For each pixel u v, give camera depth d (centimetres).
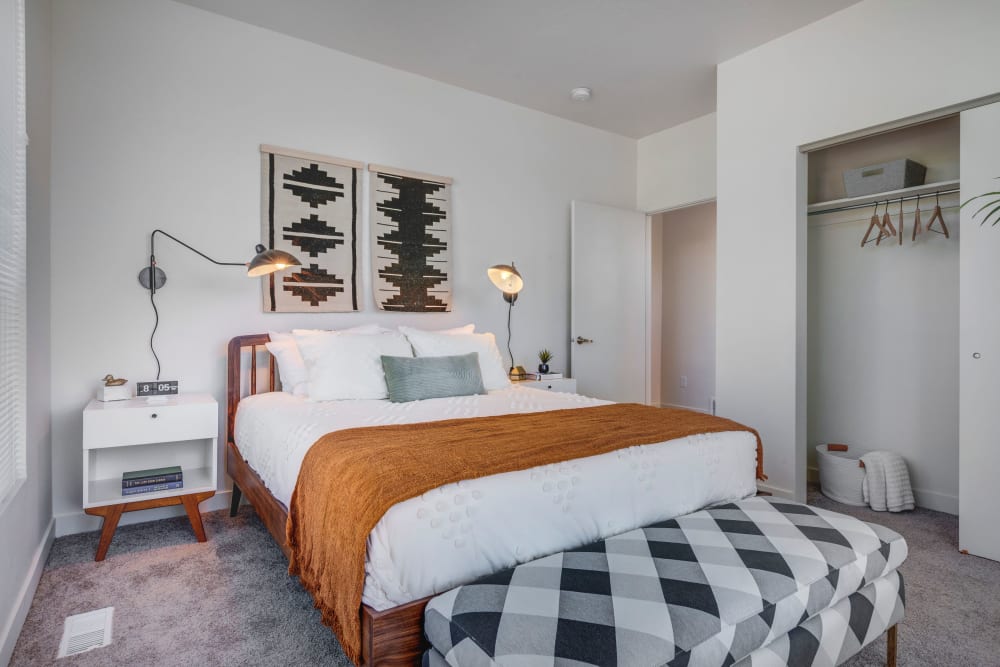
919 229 313
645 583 128
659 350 570
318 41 322
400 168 357
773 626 125
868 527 166
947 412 306
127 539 254
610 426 201
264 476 223
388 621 127
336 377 271
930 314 313
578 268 432
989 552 238
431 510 136
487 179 398
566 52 332
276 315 315
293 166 318
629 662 103
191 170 289
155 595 201
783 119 310
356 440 177
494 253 402
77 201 260
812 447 368
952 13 248
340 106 334
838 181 352
